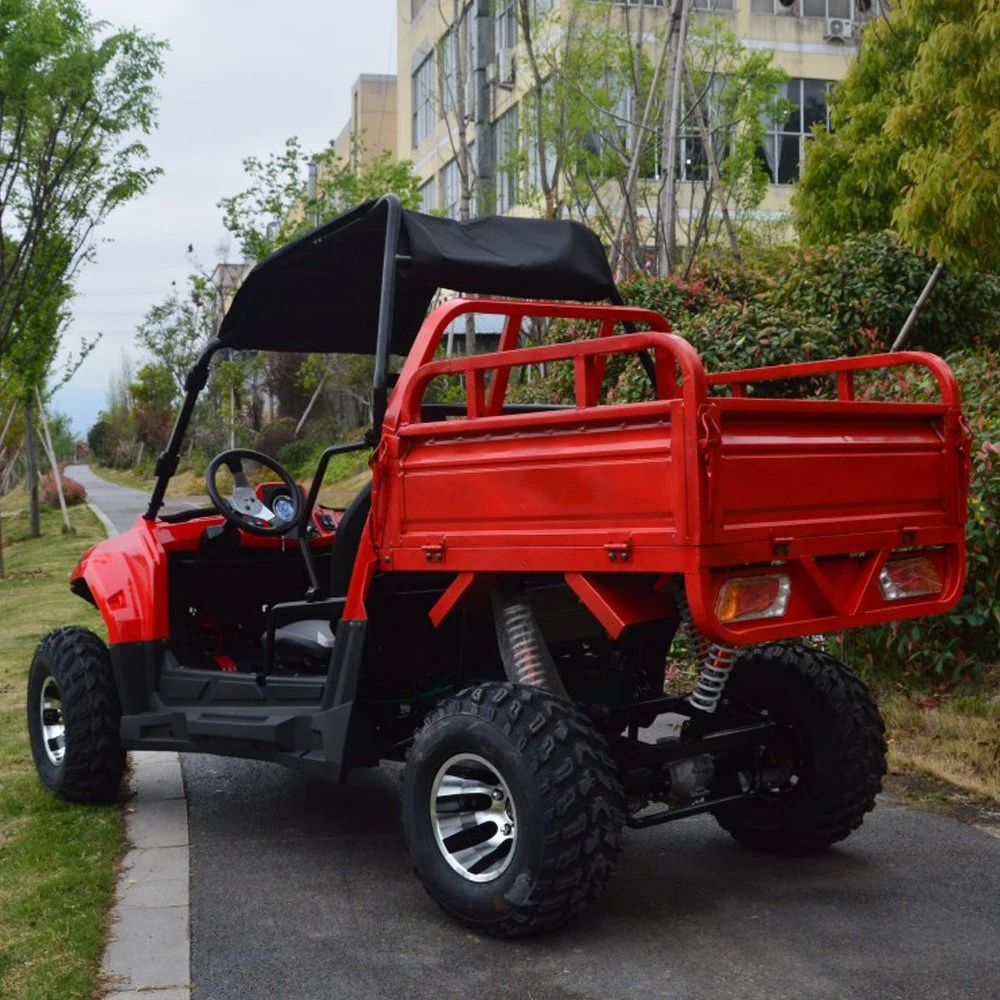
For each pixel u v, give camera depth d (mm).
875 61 13570
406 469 4469
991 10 7809
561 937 4129
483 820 4164
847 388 4758
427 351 4598
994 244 8109
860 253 10695
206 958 4008
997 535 6707
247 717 5105
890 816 5371
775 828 4832
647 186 16844
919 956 3922
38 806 5738
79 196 16828
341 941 4145
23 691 8719
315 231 4961
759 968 3852
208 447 27984
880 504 4180
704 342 9453
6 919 4316
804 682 4707
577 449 3889
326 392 27078
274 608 5137
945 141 8664
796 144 27047
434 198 28828
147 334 36875
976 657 7086
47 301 17891
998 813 5383
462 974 3861
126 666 5535
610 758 4004
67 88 15922
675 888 4574
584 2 16094
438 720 4168
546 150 17438
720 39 19047
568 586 4508
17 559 22281
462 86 13328
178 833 5367
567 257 5094
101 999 3697
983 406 7570
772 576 3824
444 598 4391
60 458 104625
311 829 5457
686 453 3553
